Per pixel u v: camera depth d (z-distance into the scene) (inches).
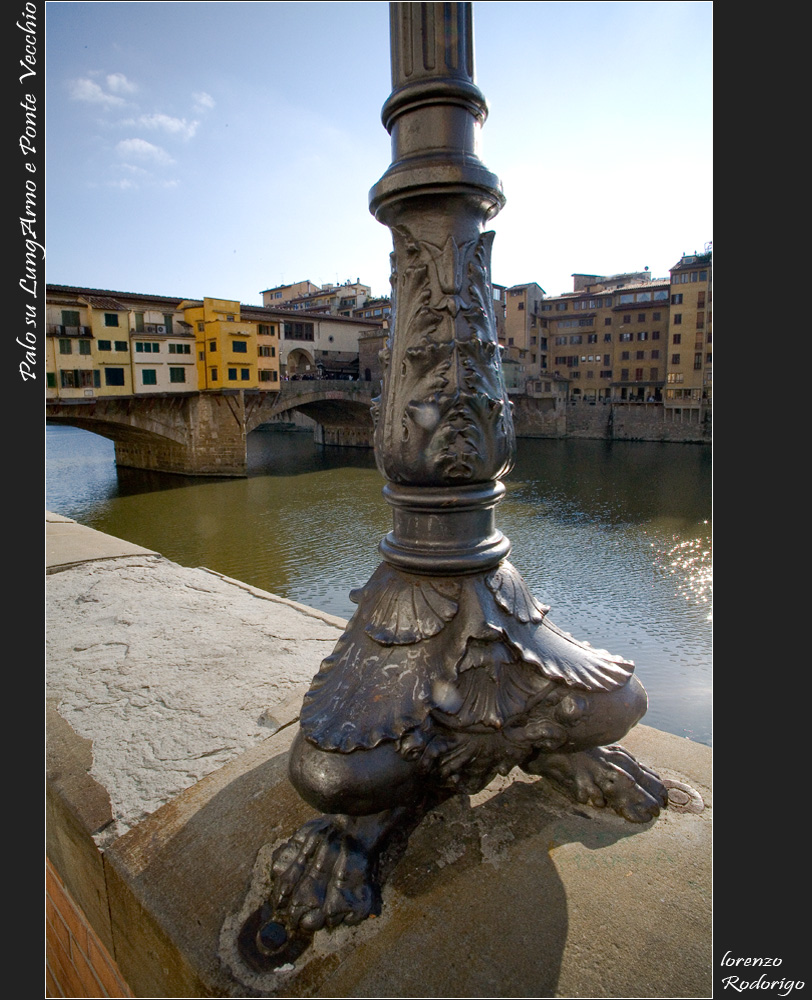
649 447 1772.9
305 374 1756.9
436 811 70.9
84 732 89.2
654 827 68.1
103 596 147.1
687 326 1804.9
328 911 56.8
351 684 64.3
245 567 732.7
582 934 55.8
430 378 62.7
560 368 2234.3
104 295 1227.2
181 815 72.2
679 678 464.1
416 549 66.4
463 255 63.2
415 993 51.5
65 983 88.5
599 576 695.1
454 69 61.6
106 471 1396.4
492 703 63.6
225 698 98.2
